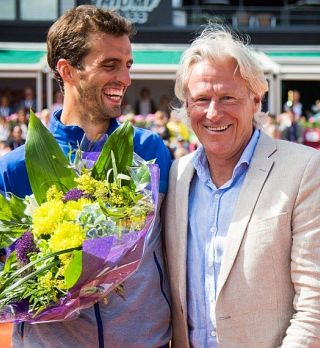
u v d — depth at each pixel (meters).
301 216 2.81
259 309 2.83
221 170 3.03
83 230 2.55
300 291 2.79
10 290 2.50
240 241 2.84
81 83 3.09
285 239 2.83
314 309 2.75
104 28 3.05
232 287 2.85
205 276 2.95
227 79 2.89
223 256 2.87
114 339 2.91
